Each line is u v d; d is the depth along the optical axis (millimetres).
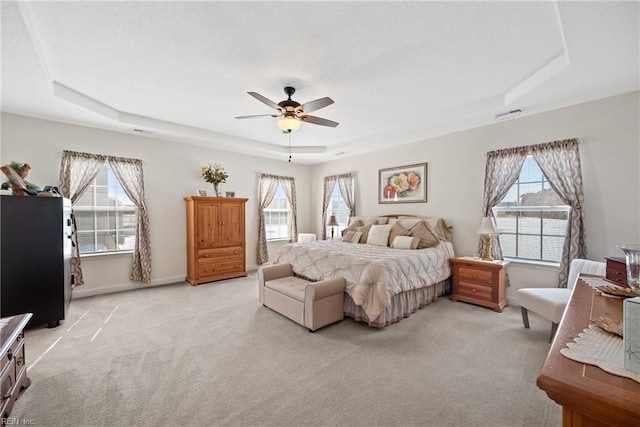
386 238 4449
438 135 4590
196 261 4824
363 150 5648
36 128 3725
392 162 5336
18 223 2885
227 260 5207
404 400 1869
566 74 2512
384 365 2297
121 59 2496
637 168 2896
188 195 5180
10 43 2057
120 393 1931
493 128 3977
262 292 3684
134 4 1812
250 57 2463
